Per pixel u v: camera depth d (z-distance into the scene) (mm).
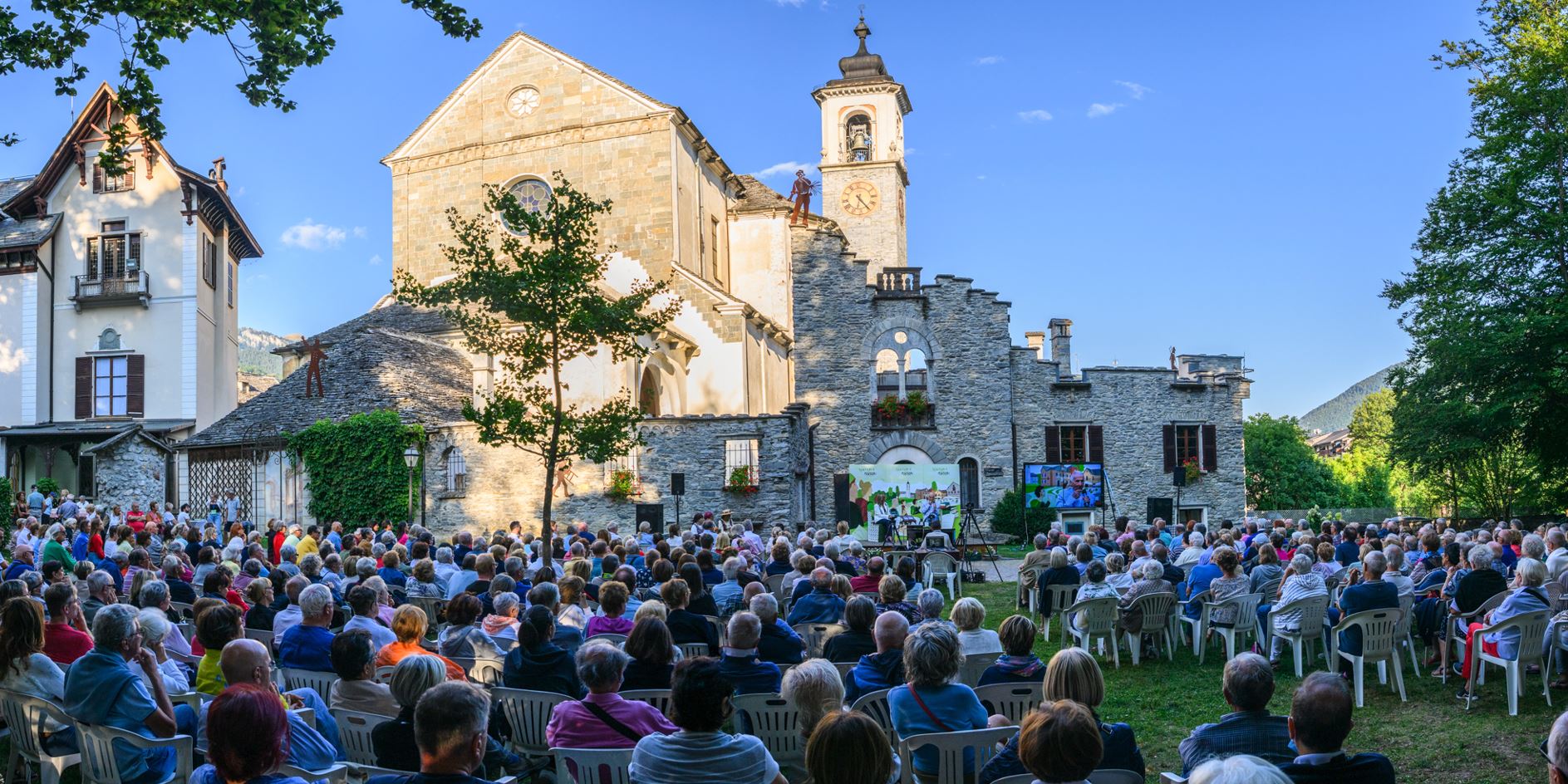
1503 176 35062
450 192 41156
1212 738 6684
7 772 8453
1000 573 28812
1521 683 12055
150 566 15031
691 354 37688
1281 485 72000
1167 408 45250
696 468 31062
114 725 7152
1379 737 10922
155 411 42625
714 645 11008
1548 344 33625
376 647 9906
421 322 39906
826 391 43844
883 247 63031
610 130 39562
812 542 19938
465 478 31016
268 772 5027
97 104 43250
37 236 42781
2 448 41844
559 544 20609
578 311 19844
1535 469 37094
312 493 31500
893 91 64312
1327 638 13805
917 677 7398
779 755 8430
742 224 44875
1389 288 37406
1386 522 21719
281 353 38531
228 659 6738
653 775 5840
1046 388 44719
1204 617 14805
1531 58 34375
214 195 43781
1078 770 5344
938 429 43562
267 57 13438
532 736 8523
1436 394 35906
